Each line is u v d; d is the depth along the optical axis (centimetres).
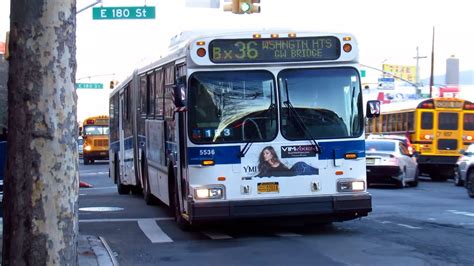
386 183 2527
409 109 3197
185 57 1103
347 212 1091
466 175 1984
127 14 2445
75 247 495
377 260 909
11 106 488
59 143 483
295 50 1100
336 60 1103
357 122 1107
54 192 482
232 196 1073
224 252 998
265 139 1085
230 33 1091
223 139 1079
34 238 479
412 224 1283
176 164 1195
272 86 1095
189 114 1078
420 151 3084
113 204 1759
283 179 1083
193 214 1059
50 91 481
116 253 1012
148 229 1264
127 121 1977
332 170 1095
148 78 1570
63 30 486
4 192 500
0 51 1391
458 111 3097
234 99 1088
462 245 1027
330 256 945
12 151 486
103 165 4950
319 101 1102
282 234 1169
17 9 484
